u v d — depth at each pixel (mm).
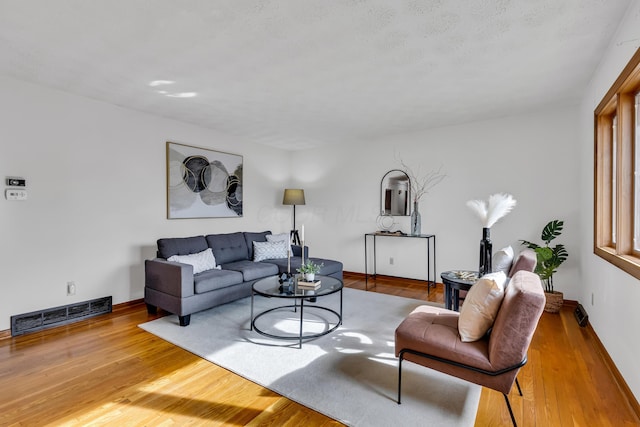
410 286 4691
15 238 2922
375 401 1886
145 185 3910
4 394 1971
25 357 2461
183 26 2074
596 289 2773
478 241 4371
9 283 2887
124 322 3229
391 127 4625
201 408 1837
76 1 1810
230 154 4988
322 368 2271
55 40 2240
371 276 5352
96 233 3473
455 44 2314
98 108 3477
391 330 2980
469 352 1707
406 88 3152
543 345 2668
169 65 2633
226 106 3668
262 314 3400
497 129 4199
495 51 2416
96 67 2664
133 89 3154
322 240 5883
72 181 3283
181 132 4305
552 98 3463
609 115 2752
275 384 2068
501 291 1779
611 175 2762
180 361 2393
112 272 3602
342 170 5625
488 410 1812
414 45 2328
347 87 3115
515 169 4090
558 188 3832
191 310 3154
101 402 1891
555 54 2469
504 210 2945
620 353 2082
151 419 1741
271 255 4586
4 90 2852
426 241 4812
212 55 2467
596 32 2160
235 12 1927
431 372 2219
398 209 5027
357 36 2203
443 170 4621
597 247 2748
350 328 3031
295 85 3062
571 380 2125
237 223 5148
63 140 3217
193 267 3367
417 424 1688
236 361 2379
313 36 2203
